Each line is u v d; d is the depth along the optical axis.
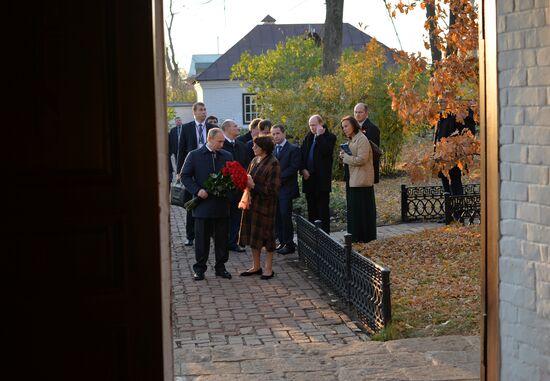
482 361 4.71
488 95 4.50
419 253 9.84
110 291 3.21
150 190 3.20
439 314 7.24
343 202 14.10
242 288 9.00
